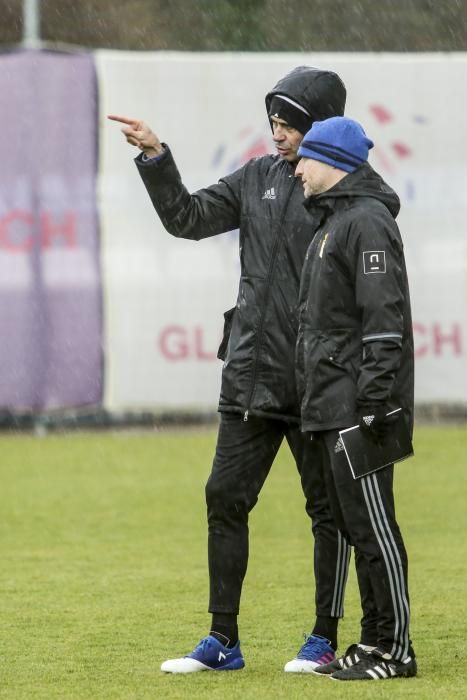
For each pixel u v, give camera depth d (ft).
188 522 106.52
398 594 56.49
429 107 145.79
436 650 63.46
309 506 62.28
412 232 145.79
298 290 60.59
